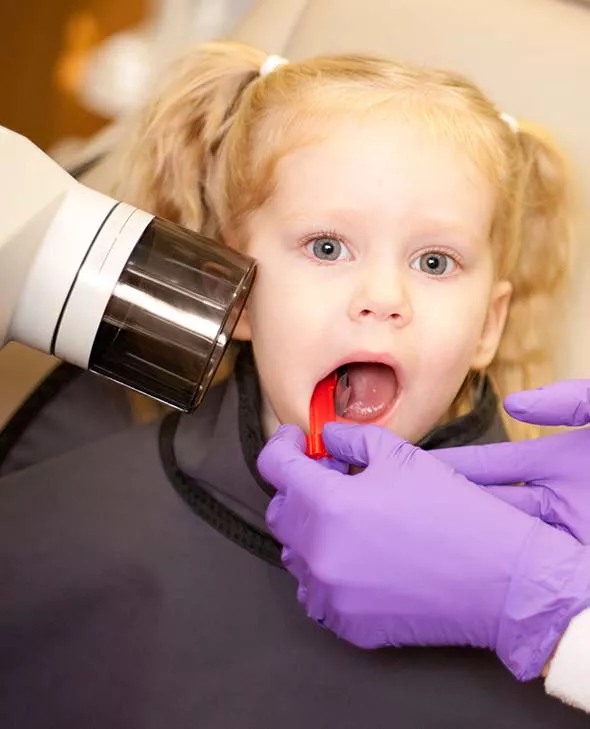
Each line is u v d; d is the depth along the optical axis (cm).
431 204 71
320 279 72
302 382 73
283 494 69
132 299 59
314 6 95
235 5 141
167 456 82
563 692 60
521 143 84
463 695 74
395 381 75
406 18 93
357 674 74
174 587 77
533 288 88
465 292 73
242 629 75
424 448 79
